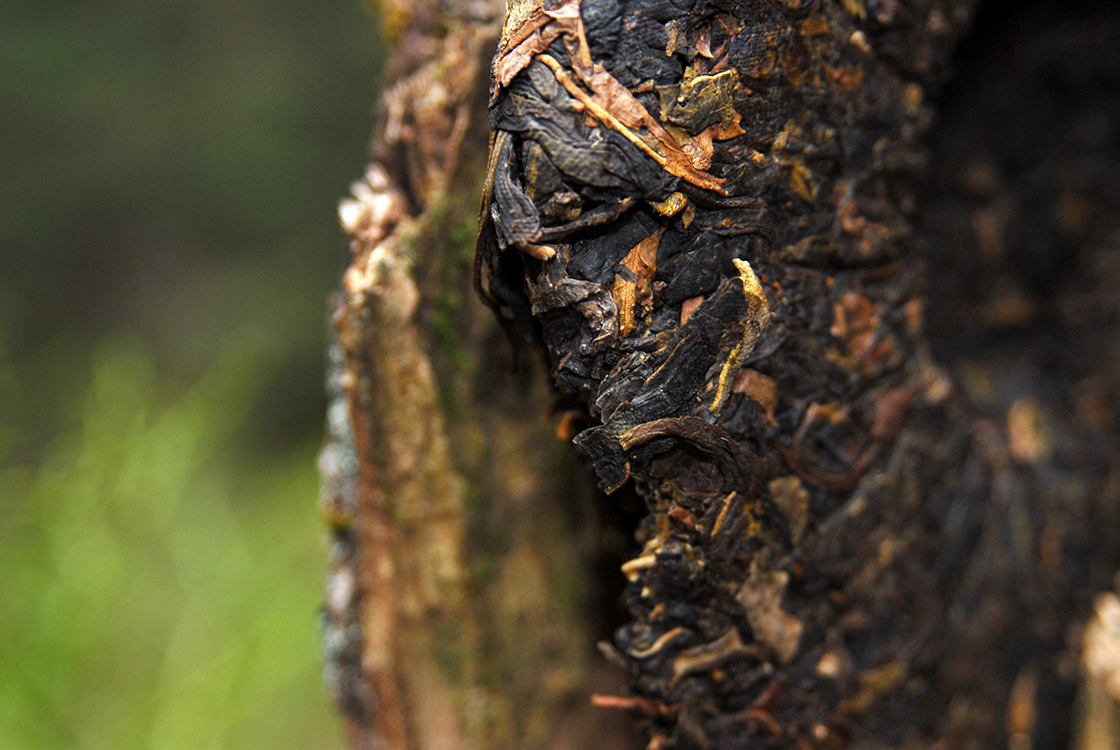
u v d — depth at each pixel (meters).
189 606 0.66
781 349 0.31
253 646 0.62
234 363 1.04
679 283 0.30
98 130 1.21
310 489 0.90
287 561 0.74
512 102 0.30
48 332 1.25
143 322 1.23
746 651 0.32
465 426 0.35
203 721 0.58
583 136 0.30
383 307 0.34
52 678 0.56
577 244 0.30
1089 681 0.38
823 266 0.32
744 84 0.30
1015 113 0.43
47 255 1.25
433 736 0.37
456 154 0.34
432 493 0.35
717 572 0.31
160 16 1.21
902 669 0.34
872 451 0.33
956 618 0.35
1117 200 0.42
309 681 0.68
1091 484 0.39
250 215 1.23
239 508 0.90
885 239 0.32
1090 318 0.42
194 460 0.74
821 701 0.33
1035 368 0.43
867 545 0.33
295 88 1.21
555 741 0.38
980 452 0.35
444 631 0.36
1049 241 0.43
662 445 0.30
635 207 0.30
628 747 0.38
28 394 1.14
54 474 0.70
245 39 1.23
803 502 0.32
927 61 0.33
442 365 0.35
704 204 0.30
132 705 0.59
